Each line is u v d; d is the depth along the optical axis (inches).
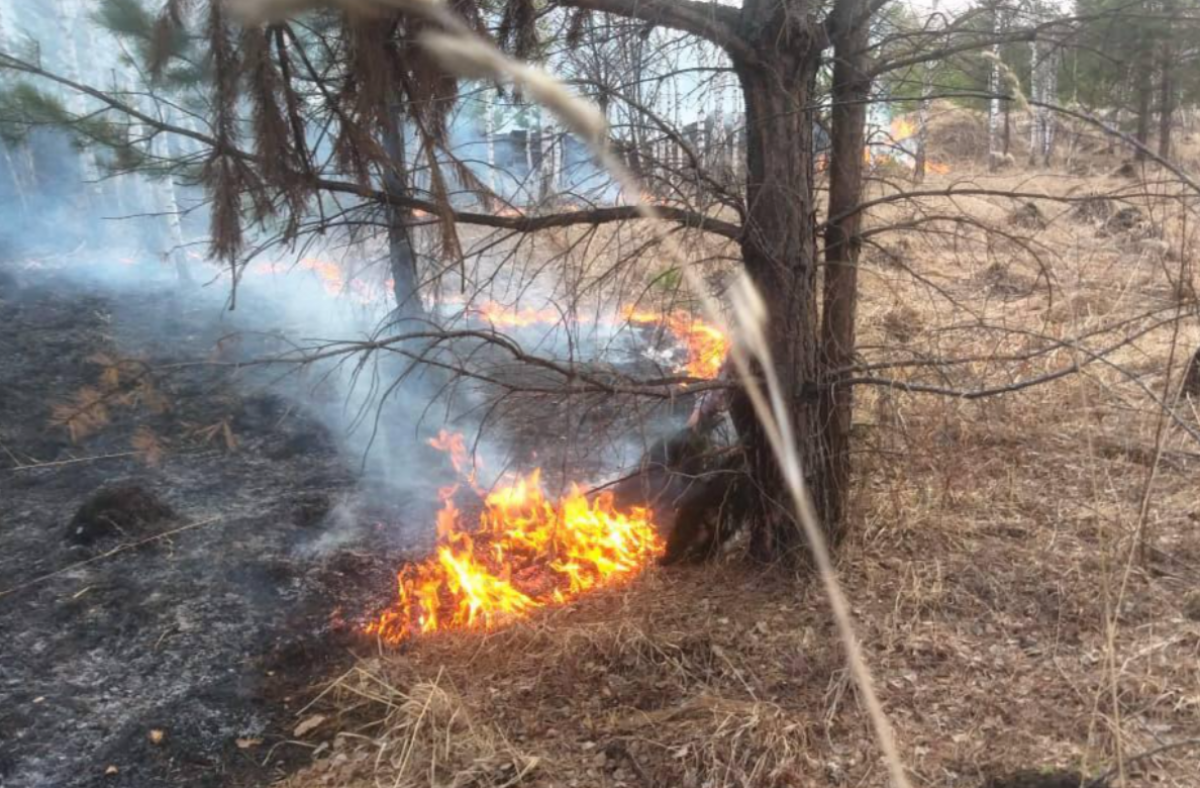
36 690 148.4
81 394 139.3
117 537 197.0
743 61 142.6
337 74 140.9
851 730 122.0
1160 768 108.7
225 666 156.2
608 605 162.7
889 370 190.7
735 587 161.8
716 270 154.9
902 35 147.4
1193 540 164.2
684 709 127.3
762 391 147.6
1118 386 224.1
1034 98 158.2
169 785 127.7
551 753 122.4
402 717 134.6
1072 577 157.0
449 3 114.8
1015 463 192.2
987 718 121.8
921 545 169.6
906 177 171.8
